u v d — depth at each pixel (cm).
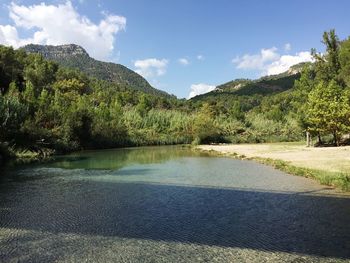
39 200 1639
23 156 3594
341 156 3119
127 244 1041
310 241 1048
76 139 5128
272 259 919
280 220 1279
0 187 1972
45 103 5216
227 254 958
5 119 3625
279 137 7619
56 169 2752
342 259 912
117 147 6084
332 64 5188
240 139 7256
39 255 959
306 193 1734
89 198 1680
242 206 1500
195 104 13688
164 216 1354
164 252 976
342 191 1770
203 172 2562
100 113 6625
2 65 8094
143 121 7981
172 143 7181
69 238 1097
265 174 2414
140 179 2248
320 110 4522
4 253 975
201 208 1474
